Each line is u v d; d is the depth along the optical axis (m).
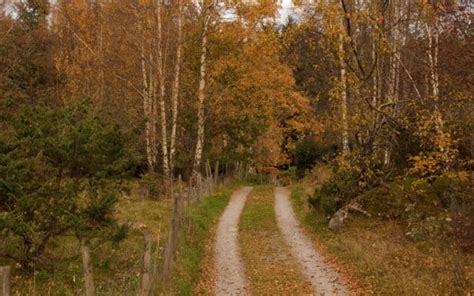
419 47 18.42
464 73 14.27
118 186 12.08
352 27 16.98
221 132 33.38
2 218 9.78
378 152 19.20
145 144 27.98
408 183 17.42
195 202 21.77
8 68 31.75
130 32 25.69
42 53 35.72
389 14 18.52
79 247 11.70
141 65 28.08
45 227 10.43
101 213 10.80
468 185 15.32
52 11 32.72
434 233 13.52
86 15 29.92
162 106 25.25
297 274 12.69
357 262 13.05
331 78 17.92
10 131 12.38
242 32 25.64
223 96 28.05
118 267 11.30
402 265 12.26
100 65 28.39
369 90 17.66
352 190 18.30
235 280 12.27
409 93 20.30
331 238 16.16
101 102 26.84
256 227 18.84
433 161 13.90
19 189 10.20
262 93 28.52
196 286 11.62
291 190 29.69
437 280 10.96
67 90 30.56
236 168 40.03
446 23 14.48
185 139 31.59
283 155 43.66
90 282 7.96
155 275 9.68
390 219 16.72
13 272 10.48
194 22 26.84
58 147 10.77
